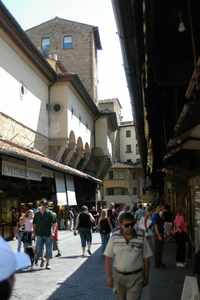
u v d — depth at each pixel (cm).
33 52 2934
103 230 1717
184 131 694
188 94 651
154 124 1434
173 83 775
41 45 5372
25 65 2961
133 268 604
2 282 139
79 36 5303
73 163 4147
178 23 698
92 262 1566
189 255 1523
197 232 1322
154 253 1467
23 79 2925
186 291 629
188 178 1553
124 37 733
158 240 1436
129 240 612
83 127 4359
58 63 4022
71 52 5294
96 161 5156
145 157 2681
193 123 650
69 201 3400
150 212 1816
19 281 1174
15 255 151
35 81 3203
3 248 143
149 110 1233
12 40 2636
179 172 1348
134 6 627
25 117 2966
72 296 995
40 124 3322
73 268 1419
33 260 1386
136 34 716
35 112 3206
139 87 1044
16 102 2783
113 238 618
